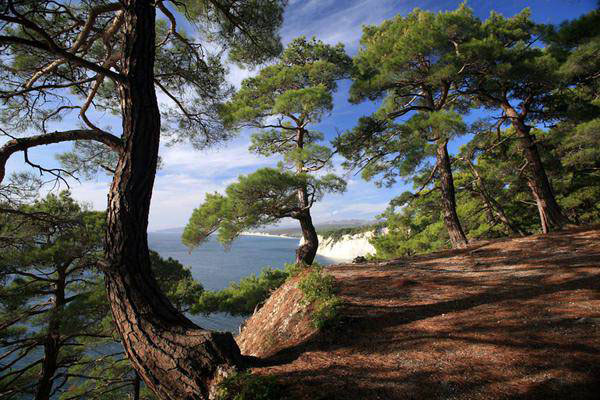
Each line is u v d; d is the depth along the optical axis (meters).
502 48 10.98
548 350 3.85
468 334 4.67
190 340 3.88
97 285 10.46
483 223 22.41
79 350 11.96
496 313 5.32
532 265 8.29
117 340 10.86
